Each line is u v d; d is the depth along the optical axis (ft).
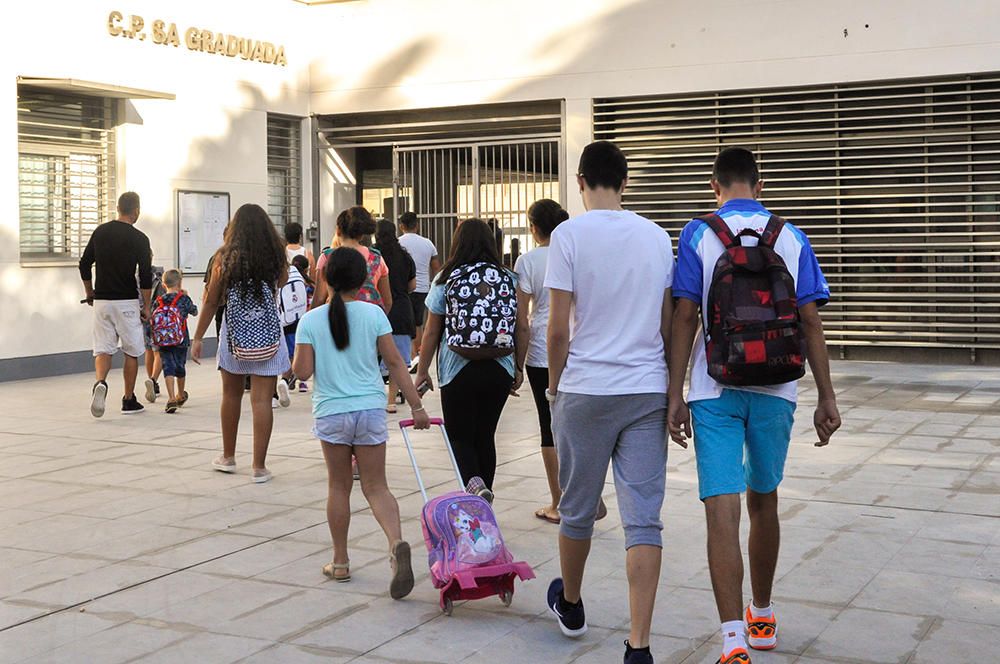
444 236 58.70
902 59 47.91
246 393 41.22
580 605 15.35
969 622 15.78
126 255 35.14
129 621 16.33
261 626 16.06
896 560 18.88
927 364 48.65
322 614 16.57
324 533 21.20
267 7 56.90
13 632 15.88
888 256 49.06
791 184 50.72
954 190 47.88
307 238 60.08
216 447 30.12
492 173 57.47
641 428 13.84
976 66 46.75
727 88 51.01
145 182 50.44
